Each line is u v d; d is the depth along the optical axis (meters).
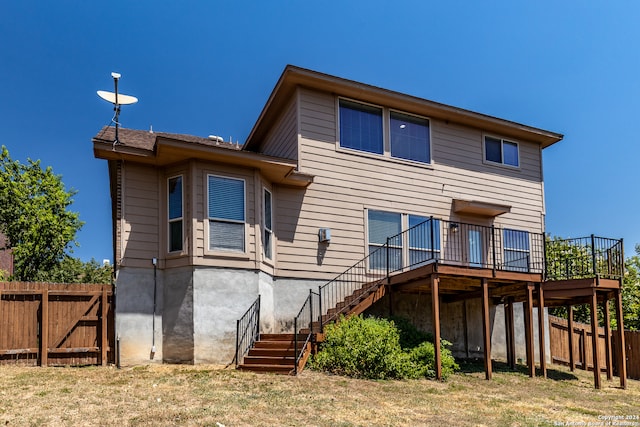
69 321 10.53
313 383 8.91
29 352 10.21
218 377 9.13
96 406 6.95
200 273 10.95
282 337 10.98
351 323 10.93
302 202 12.87
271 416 6.73
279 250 12.45
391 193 13.87
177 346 10.79
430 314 14.17
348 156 13.47
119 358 10.48
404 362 10.41
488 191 15.39
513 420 7.42
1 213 22.12
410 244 13.86
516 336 15.41
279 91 13.39
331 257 12.90
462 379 10.73
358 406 7.56
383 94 13.74
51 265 23.53
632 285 21.34
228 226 11.42
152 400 7.32
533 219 16.09
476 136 15.57
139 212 11.35
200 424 6.22
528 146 16.58
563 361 15.82
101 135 14.06
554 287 12.26
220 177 11.55
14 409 6.74
